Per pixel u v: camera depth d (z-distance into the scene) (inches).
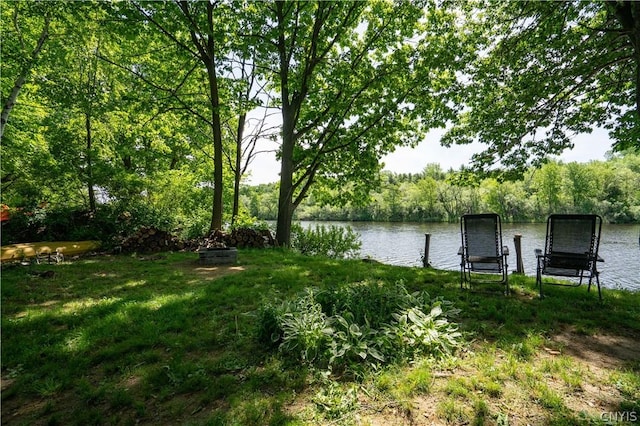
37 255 312.2
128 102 406.3
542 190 1849.2
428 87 426.9
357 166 487.8
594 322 151.6
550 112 347.9
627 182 1774.1
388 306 151.9
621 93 342.0
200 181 693.9
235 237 422.3
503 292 203.5
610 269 576.1
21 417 92.9
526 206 1879.9
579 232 196.2
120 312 166.4
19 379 110.1
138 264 305.3
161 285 226.2
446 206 2187.5
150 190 500.4
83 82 439.5
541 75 326.3
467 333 136.6
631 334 141.3
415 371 106.3
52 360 122.4
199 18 402.3
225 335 139.5
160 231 400.2
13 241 373.4
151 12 377.7
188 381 105.0
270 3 418.6
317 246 479.5
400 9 408.5
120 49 458.6
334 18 434.0
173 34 425.4
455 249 890.7
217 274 263.0
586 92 340.5
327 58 457.7
